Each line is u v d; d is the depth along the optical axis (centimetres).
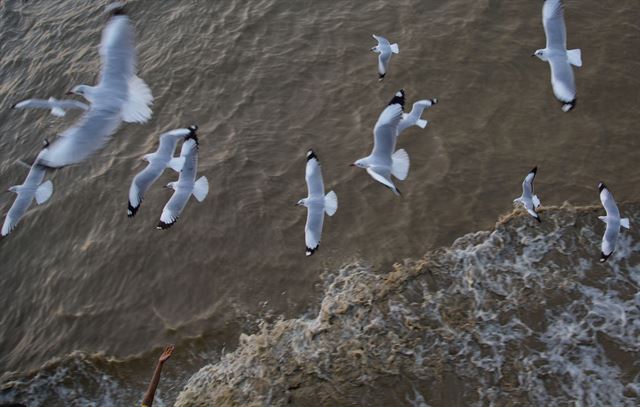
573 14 1503
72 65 1712
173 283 1209
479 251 1134
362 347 1048
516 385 972
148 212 1327
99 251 1288
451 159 1285
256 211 1284
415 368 1010
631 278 1062
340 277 1152
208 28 1695
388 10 1622
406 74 1461
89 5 1888
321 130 1408
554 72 818
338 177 1302
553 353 997
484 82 1413
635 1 1510
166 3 1795
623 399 941
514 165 1255
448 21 1554
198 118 1495
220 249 1239
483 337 1030
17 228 1373
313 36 1606
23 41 1838
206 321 1141
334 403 992
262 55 1595
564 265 1094
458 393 976
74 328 1181
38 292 1259
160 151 848
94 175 1429
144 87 691
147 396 996
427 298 1093
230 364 1075
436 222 1195
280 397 1016
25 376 1124
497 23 1526
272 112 1469
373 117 1402
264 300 1152
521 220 1165
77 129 649
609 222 945
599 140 1270
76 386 1102
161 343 1126
